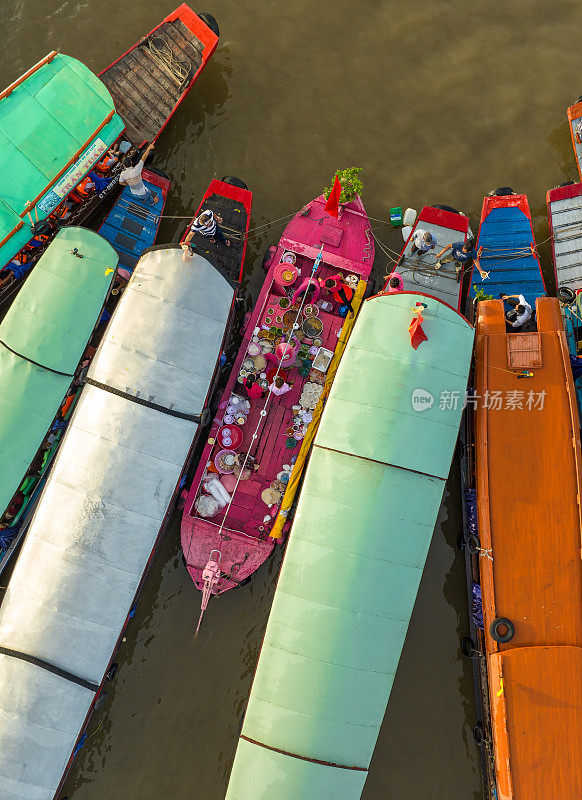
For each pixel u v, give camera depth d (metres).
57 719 13.86
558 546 14.41
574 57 19.41
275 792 13.37
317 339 16.61
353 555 13.80
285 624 13.79
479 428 15.12
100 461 14.38
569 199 17.78
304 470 16.33
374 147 19.02
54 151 16.31
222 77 19.39
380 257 18.11
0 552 16.09
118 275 17.02
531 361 15.19
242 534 15.88
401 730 16.09
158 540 14.84
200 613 16.56
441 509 17.09
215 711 16.25
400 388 14.28
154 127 18.16
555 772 13.52
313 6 19.61
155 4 19.70
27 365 15.53
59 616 13.98
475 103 19.28
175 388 14.76
